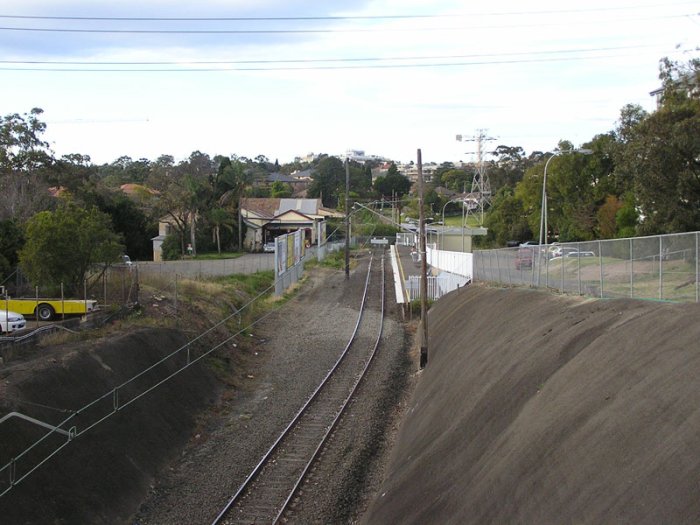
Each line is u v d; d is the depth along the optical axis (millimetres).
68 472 13523
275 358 28922
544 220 42562
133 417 17250
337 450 17531
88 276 28391
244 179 83875
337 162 160375
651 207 36906
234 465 16500
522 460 10602
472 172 180375
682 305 12961
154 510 14133
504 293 26328
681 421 8703
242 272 53094
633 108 40562
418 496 12438
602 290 19797
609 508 8086
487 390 15414
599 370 11992
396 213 129625
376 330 35906
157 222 75750
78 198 58062
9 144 50062
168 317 27453
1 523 11188
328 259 81250
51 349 18719
